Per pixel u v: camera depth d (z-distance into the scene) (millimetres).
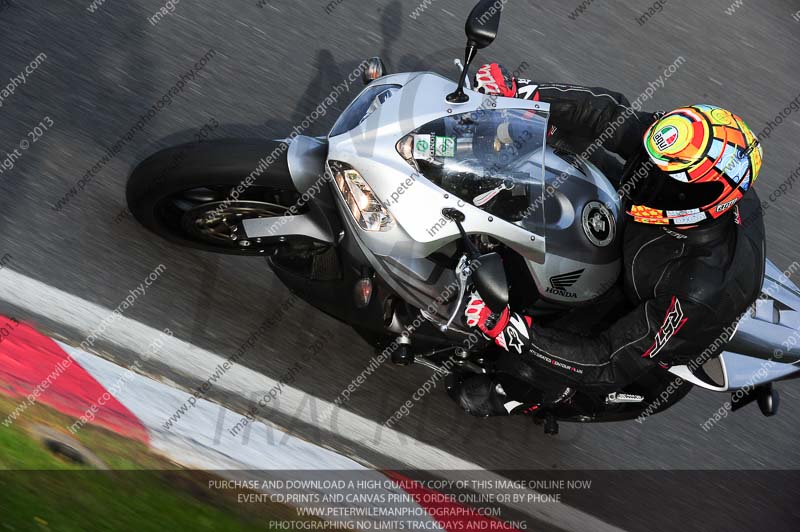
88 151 18125
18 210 16906
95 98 19000
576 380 13734
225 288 17125
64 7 20312
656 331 13250
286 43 21578
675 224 13289
